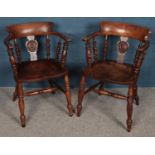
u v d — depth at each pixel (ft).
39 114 6.86
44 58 7.47
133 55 7.57
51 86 7.38
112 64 6.68
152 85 7.97
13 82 7.92
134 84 5.98
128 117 6.18
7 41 5.89
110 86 7.96
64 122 6.59
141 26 6.73
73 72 7.82
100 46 7.49
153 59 7.63
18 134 6.21
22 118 6.30
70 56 7.57
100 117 6.77
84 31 7.24
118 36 7.26
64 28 7.20
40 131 6.30
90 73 6.25
